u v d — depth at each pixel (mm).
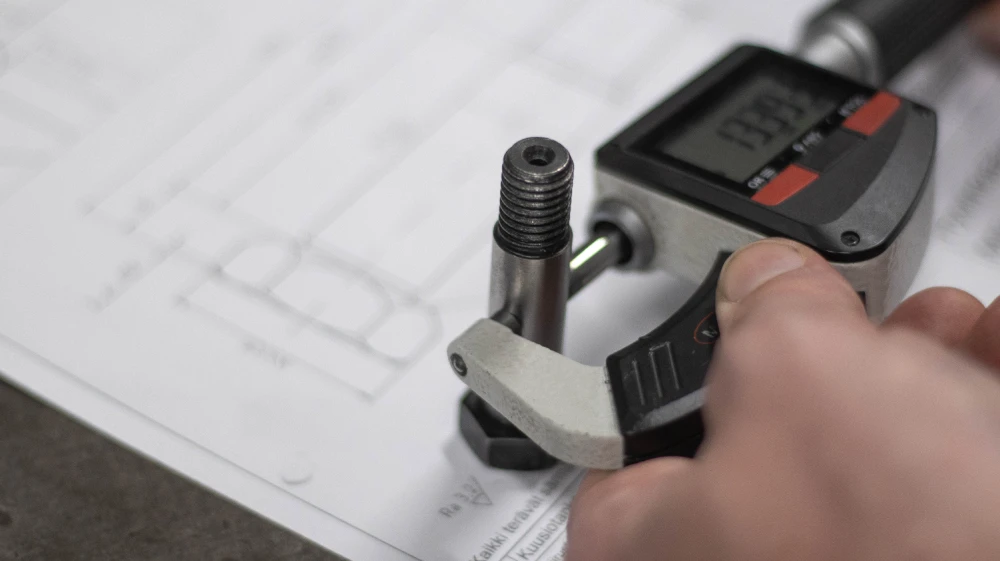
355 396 473
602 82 626
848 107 493
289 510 432
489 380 402
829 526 307
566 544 409
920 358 322
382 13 655
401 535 428
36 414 462
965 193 561
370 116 600
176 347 485
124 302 502
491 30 649
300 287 516
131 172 563
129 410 459
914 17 583
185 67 617
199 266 521
